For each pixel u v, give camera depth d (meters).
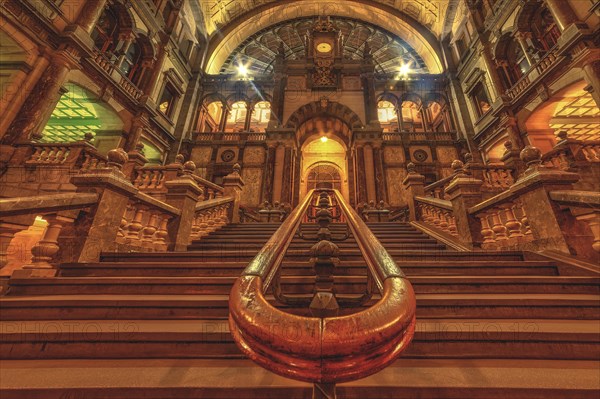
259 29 23.70
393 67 23.50
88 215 3.02
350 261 3.10
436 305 2.05
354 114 15.74
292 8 23.41
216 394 1.24
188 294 2.38
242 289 0.79
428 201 5.84
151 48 15.00
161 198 6.55
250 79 19.52
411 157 16.50
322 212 3.62
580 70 9.56
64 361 1.54
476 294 2.36
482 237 4.09
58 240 2.88
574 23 9.24
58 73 9.26
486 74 15.24
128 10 13.13
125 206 3.42
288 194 14.26
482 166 7.14
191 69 19.33
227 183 7.46
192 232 5.20
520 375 1.36
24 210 2.32
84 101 11.90
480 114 16.25
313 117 16.41
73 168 7.69
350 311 2.04
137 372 1.40
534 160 3.29
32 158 7.86
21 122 8.29
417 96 18.92
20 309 2.03
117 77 12.57
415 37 21.97
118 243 3.38
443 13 19.80
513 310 2.02
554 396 1.23
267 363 0.63
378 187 14.23
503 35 14.17
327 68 17.17
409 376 1.35
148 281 2.42
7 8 8.09
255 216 11.59
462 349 1.62
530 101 12.09
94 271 2.77
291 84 16.94
